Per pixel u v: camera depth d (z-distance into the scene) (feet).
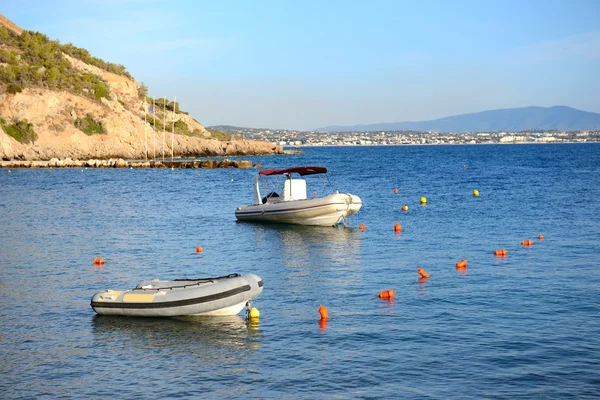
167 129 521.65
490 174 249.75
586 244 86.38
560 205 132.87
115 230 108.17
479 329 50.93
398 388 40.32
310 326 52.60
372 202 148.77
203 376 42.80
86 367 44.70
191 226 113.29
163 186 215.10
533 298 59.67
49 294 64.23
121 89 556.10
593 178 213.66
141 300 55.36
